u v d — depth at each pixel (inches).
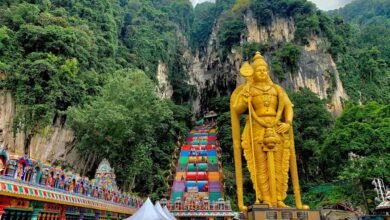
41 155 1317.7
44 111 1350.9
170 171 1750.7
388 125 1139.3
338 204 882.1
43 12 1818.4
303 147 1807.3
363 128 1135.0
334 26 3270.2
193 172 1780.3
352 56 3196.4
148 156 1587.1
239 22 3585.1
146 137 1401.3
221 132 2249.0
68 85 1472.7
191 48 4424.2
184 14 4722.0
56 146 1376.7
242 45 3405.5
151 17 3713.1
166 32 3769.7
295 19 3189.0
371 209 986.1
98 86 1614.2
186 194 1514.5
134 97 1290.6
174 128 2269.9
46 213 472.1
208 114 3371.1
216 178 1688.0
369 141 1109.1
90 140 1236.5
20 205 409.1
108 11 2556.6
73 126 1277.1
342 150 1163.3
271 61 2974.9
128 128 1211.2
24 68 1418.6
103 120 1142.3
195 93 3821.4
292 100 2251.5
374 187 1041.5
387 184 1053.2
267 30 3353.8
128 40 2930.6
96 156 1408.7
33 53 1519.4
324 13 3228.3
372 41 3604.8
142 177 1514.5
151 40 3142.2
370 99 2834.6
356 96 2829.7
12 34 1574.8
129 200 896.9
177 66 3754.9
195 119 3464.6
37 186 438.6
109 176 923.4
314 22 3021.7
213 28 4060.0
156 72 2938.0
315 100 2246.6
